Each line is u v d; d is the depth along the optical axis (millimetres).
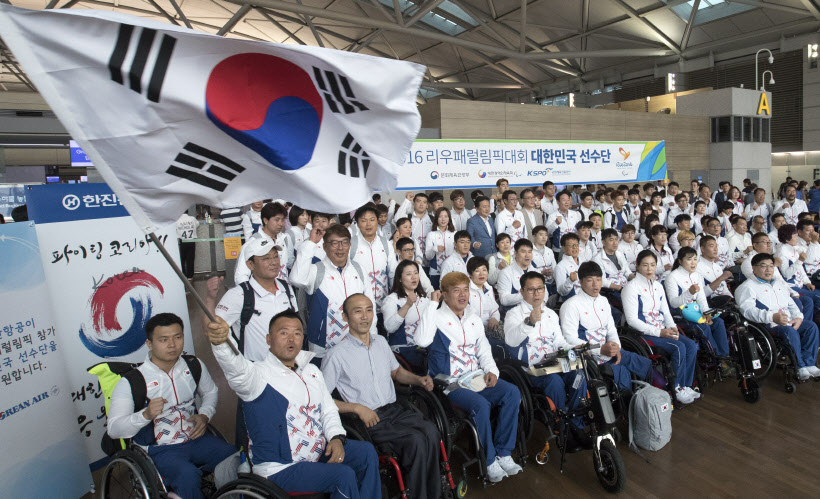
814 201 12023
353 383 2734
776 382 4270
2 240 2387
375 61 1897
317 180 1896
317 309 3268
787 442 3279
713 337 4125
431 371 3154
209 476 2512
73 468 2736
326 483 2125
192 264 8656
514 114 10953
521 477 3027
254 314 2922
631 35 17078
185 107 1621
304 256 3299
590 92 21672
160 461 2377
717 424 3555
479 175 8547
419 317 3527
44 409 2570
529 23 16719
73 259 2953
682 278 4273
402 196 8594
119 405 2324
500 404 2951
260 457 2230
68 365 2936
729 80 17516
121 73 1521
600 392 2891
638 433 3168
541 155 9141
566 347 3199
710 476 2934
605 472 2877
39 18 1407
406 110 1988
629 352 3617
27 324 2498
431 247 5398
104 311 3096
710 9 15898
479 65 21797
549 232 6723
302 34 20875
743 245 6148
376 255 4020
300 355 2414
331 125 1907
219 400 3965
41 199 2896
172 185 1715
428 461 2486
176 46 1587
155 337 2408
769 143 15180
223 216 6934
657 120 13445
